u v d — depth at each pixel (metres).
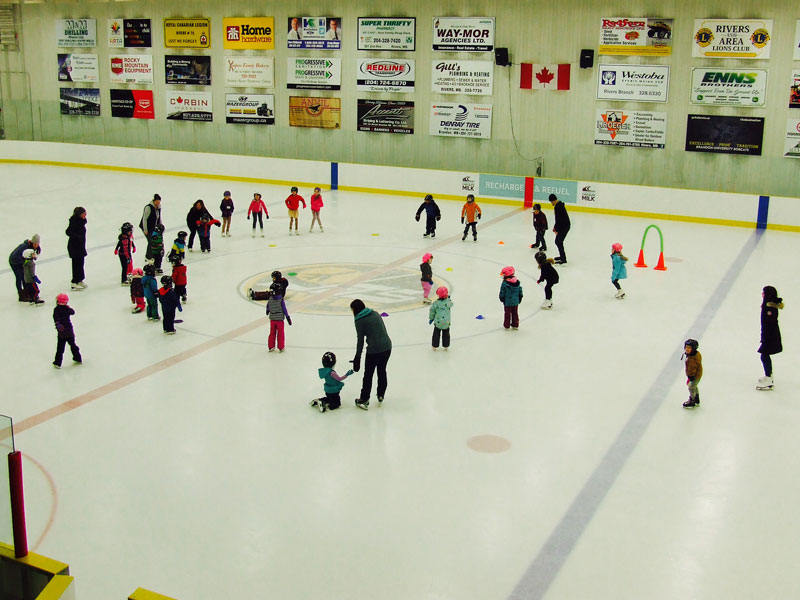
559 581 6.61
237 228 21.81
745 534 7.36
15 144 33.53
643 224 23.23
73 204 24.77
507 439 9.27
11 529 6.12
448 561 6.88
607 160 25.55
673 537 7.30
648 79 24.36
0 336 12.66
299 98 29.75
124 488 8.05
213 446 9.00
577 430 9.53
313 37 28.95
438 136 27.88
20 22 33.84
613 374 11.35
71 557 6.86
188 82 31.58
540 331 13.23
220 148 31.66
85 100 33.72
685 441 9.27
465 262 18.05
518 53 26.00
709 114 23.86
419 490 8.09
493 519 7.56
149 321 13.49
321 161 29.34
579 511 7.72
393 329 13.15
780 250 19.77
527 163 26.72
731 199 22.95
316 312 14.03
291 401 10.27
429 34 27.14
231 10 30.16
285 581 6.57
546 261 14.22
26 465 8.52
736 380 11.15
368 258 18.28
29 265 14.14
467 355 12.03
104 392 10.48
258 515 7.58
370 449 8.97
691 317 14.09
